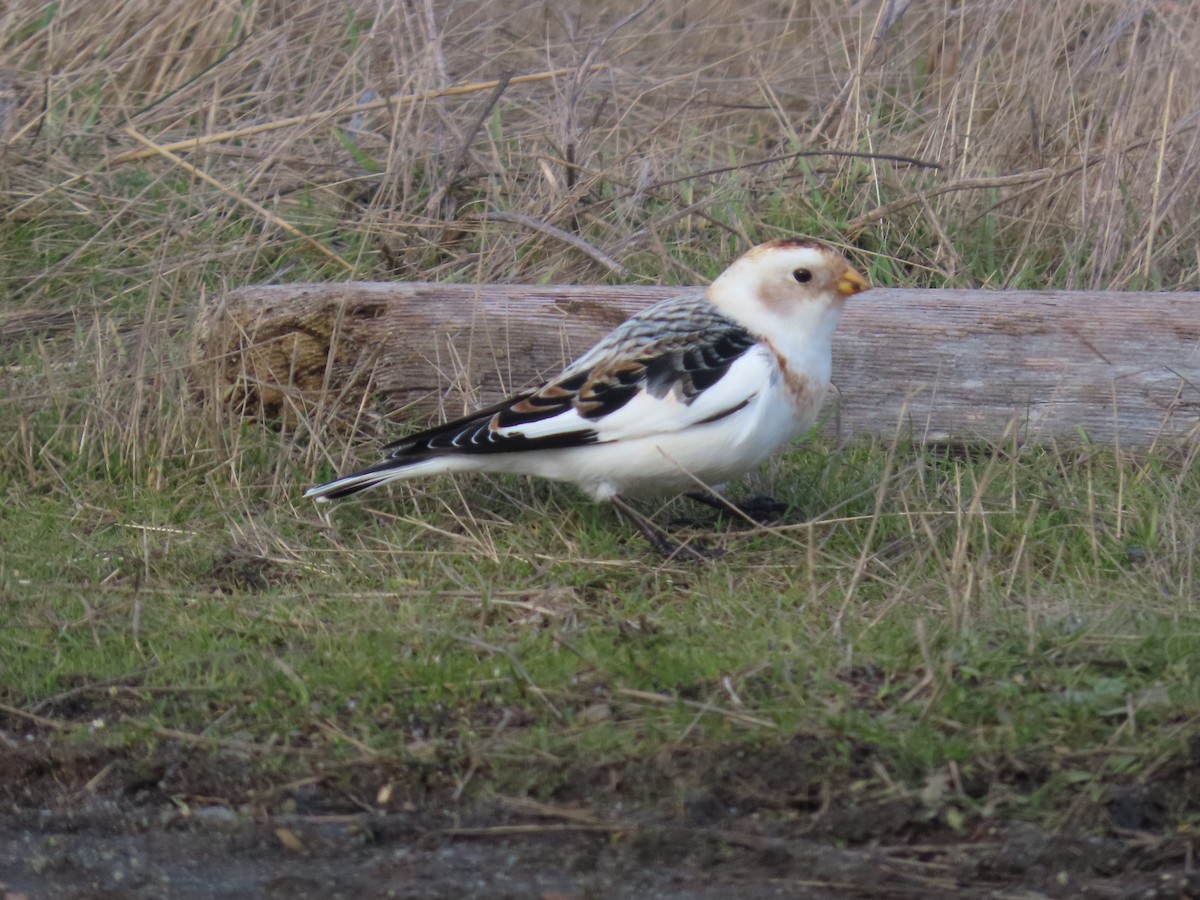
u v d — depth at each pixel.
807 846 6.78
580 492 10.11
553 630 8.26
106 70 15.52
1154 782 6.91
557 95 15.20
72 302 12.98
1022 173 13.82
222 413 10.90
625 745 7.30
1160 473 9.98
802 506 9.93
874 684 7.72
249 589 9.12
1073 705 7.36
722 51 17.64
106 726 7.75
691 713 7.46
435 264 13.64
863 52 15.04
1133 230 13.19
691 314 9.42
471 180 14.47
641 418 9.05
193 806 7.27
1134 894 6.41
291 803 7.23
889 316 10.77
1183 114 13.84
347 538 9.75
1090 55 14.31
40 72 15.49
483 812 7.10
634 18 16.45
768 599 8.71
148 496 10.30
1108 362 10.61
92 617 8.66
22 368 11.66
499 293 11.06
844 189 14.09
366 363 11.00
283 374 11.07
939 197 13.73
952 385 10.77
